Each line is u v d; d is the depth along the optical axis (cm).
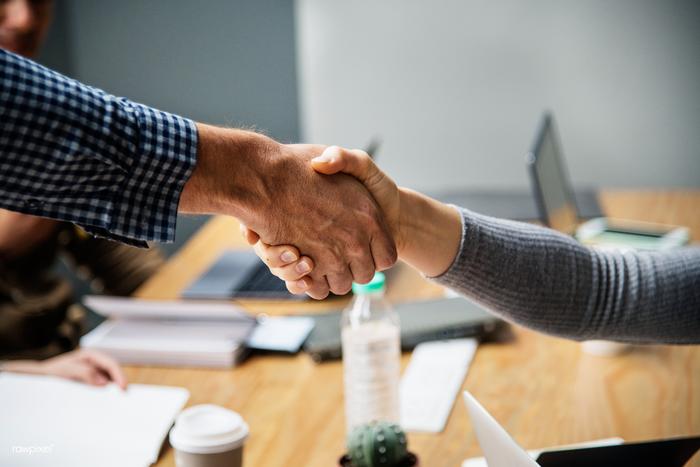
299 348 165
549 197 201
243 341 162
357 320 137
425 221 121
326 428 136
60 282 220
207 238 234
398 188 120
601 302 123
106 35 344
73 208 99
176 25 340
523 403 143
